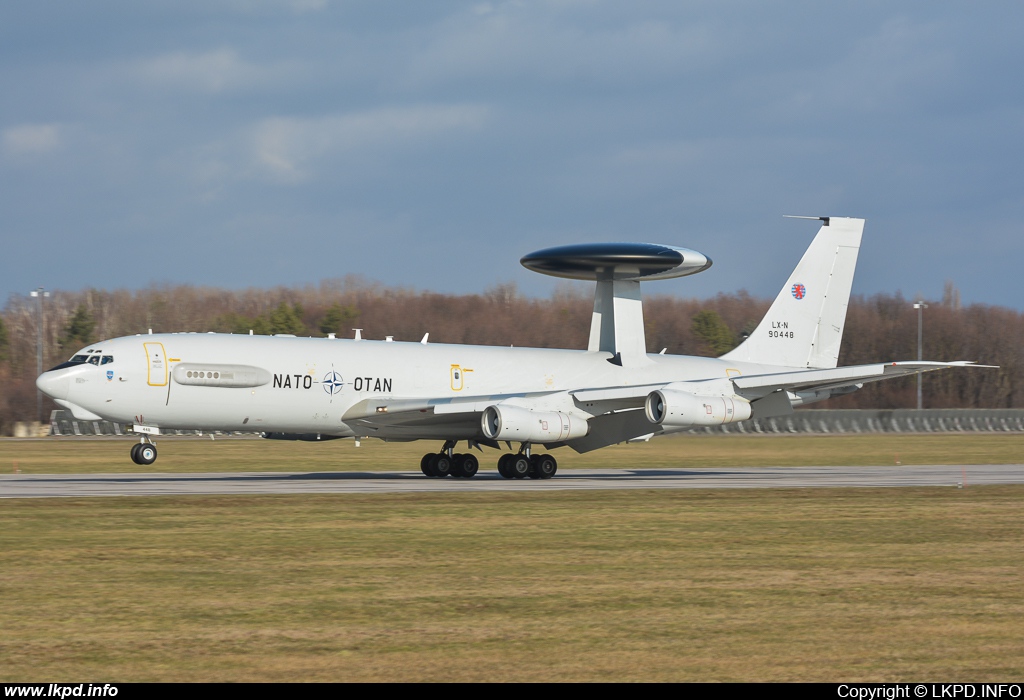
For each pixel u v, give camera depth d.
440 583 65.75
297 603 59.62
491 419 148.62
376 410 147.38
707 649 50.62
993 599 62.22
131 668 46.81
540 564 72.94
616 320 177.62
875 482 149.62
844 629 54.69
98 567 70.25
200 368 137.50
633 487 137.00
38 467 179.75
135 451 139.38
